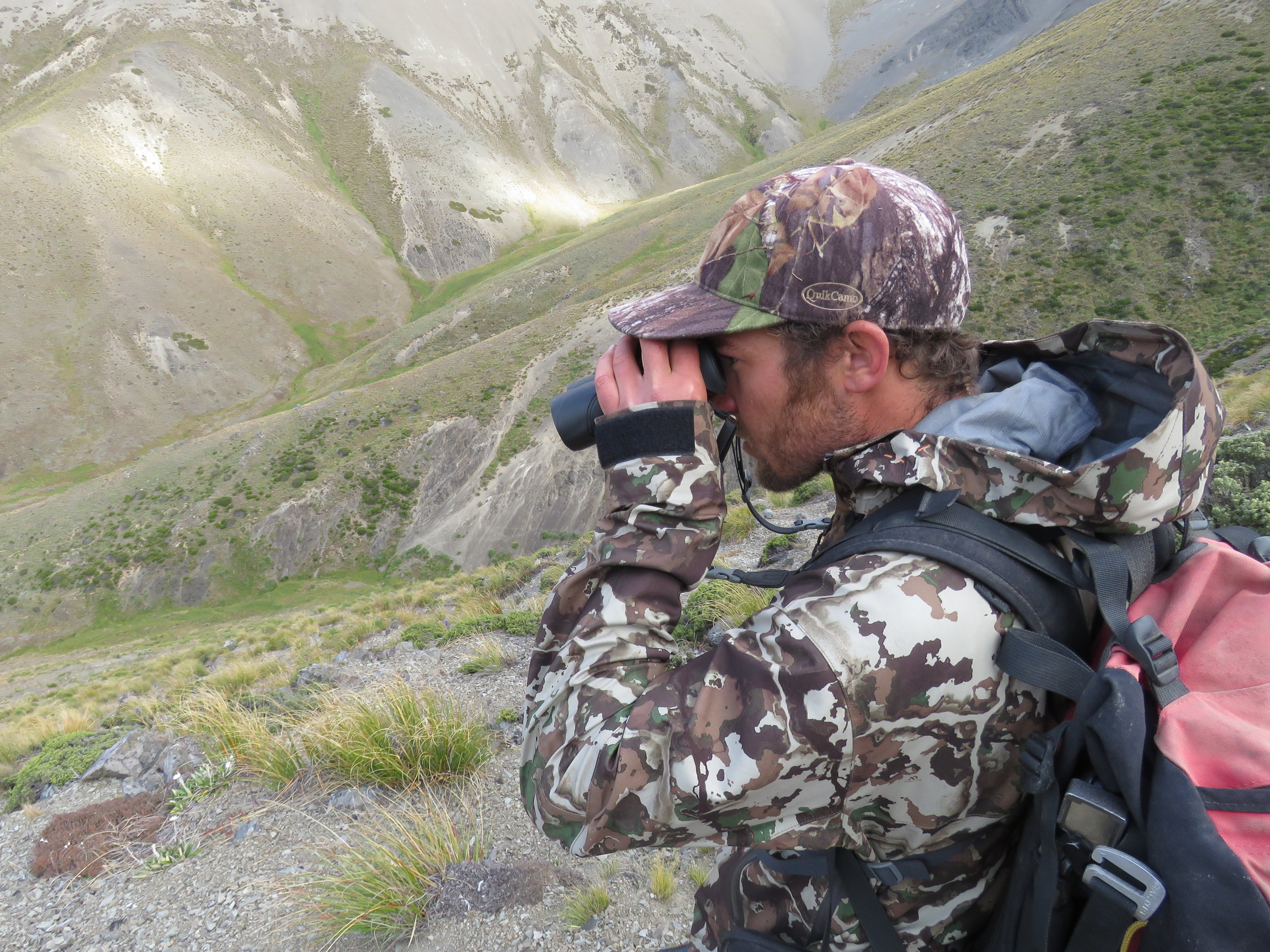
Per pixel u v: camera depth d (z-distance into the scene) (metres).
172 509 82.12
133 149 156.75
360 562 78.31
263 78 198.38
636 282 112.56
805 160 140.25
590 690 0.75
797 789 0.68
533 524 77.19
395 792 4.14
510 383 91.88
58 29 197.50
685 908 2.95
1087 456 0.83
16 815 5.46
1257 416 8.50
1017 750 0.73
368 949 3.00
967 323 65.69
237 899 3.62
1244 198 65.50
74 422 108.38
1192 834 0.59
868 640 0.66
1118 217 69.00
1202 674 0.70
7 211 129.25
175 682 12.80
